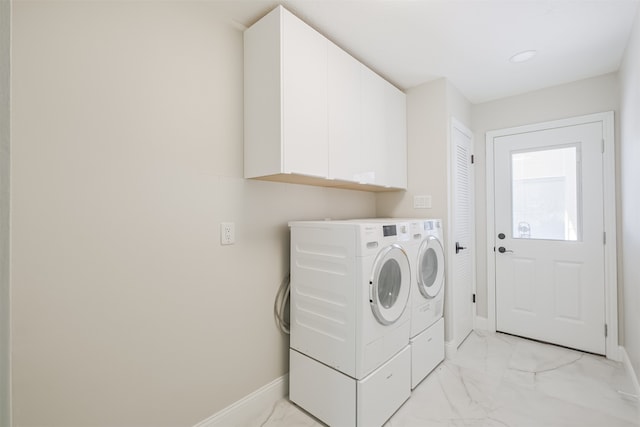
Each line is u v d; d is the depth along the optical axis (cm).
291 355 188
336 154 185
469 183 292
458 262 262
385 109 234
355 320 153
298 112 161
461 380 207
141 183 136
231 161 169
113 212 128
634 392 190
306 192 215
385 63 227
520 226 278
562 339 256
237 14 167
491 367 224
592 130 244
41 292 112
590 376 210
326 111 178
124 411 131
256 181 182
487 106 296
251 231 180
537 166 270
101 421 125
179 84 148
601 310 240
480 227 299
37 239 111
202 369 157
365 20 177
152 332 140
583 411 174
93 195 123
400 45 203
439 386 200
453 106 261
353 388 153
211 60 161
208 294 159
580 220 249
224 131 166
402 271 183
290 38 157
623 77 212
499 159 289
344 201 250
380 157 228
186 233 151
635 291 187
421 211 258
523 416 170
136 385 135
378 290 168
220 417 163
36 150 110
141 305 136
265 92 160
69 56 117
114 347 129
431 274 225
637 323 183
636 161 177
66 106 117
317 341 171
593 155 244
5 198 31
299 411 180
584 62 224
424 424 165
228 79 168
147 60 138
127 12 132
